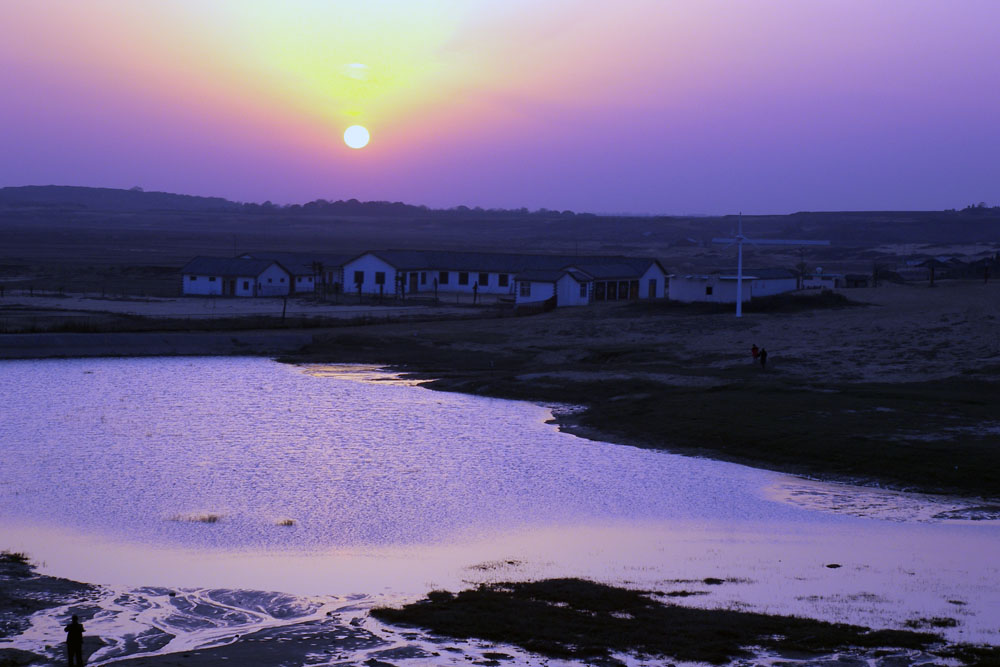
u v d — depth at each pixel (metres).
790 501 39.53
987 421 49.19
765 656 23.36
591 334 86.38
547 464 45.47
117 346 80.00
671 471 44.31
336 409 58.34
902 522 36.50
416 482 41.88
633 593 28.31
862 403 53.69
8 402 58.25
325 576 30.06
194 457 45.34
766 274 115.81
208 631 25.28
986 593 28.31
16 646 23.98
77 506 37.28
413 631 25.14
